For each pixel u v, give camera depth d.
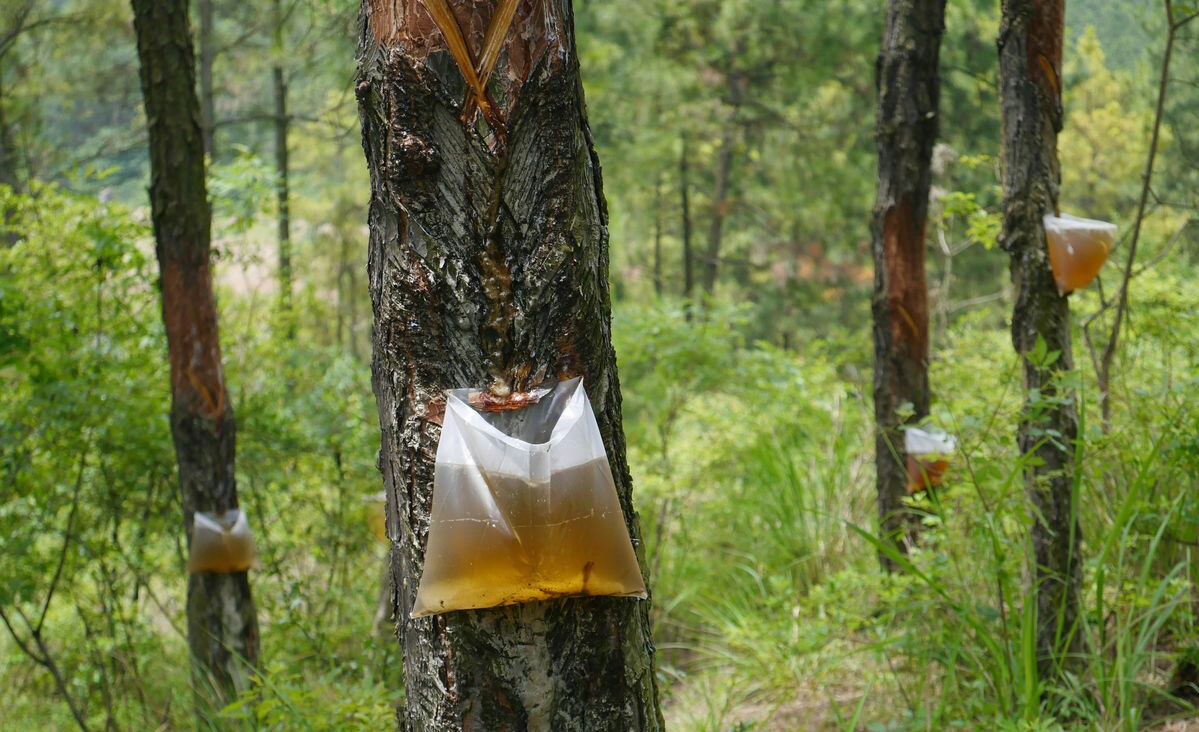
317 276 16.20
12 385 6.03
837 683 4.28
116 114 14.29
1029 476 3.56
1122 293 3.86
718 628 5.50
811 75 13.64
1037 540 3.54
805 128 15.23
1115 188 14.55
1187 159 6.39
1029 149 3.49
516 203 1.76
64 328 5.51
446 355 1.78
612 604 1.83
